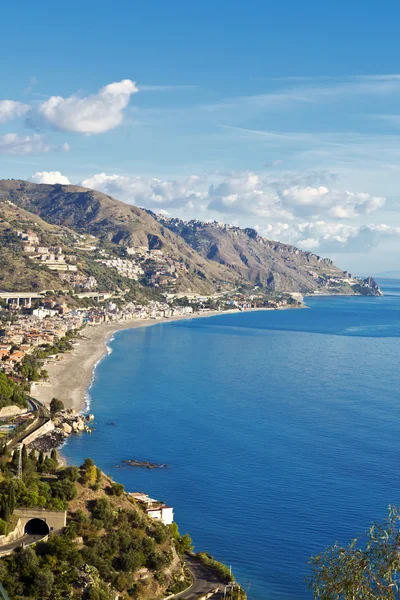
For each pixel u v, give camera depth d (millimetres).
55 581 120625
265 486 192750
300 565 146375
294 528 163875
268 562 147375
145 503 160000
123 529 139375
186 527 163375
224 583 135375
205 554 147875
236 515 171500
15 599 113500
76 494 146875
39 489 143750
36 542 129375
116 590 124312
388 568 57750
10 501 133625
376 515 172250
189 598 127250
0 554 123875
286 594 135000
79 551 128625
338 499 183500
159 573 132125
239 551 152375
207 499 182000
